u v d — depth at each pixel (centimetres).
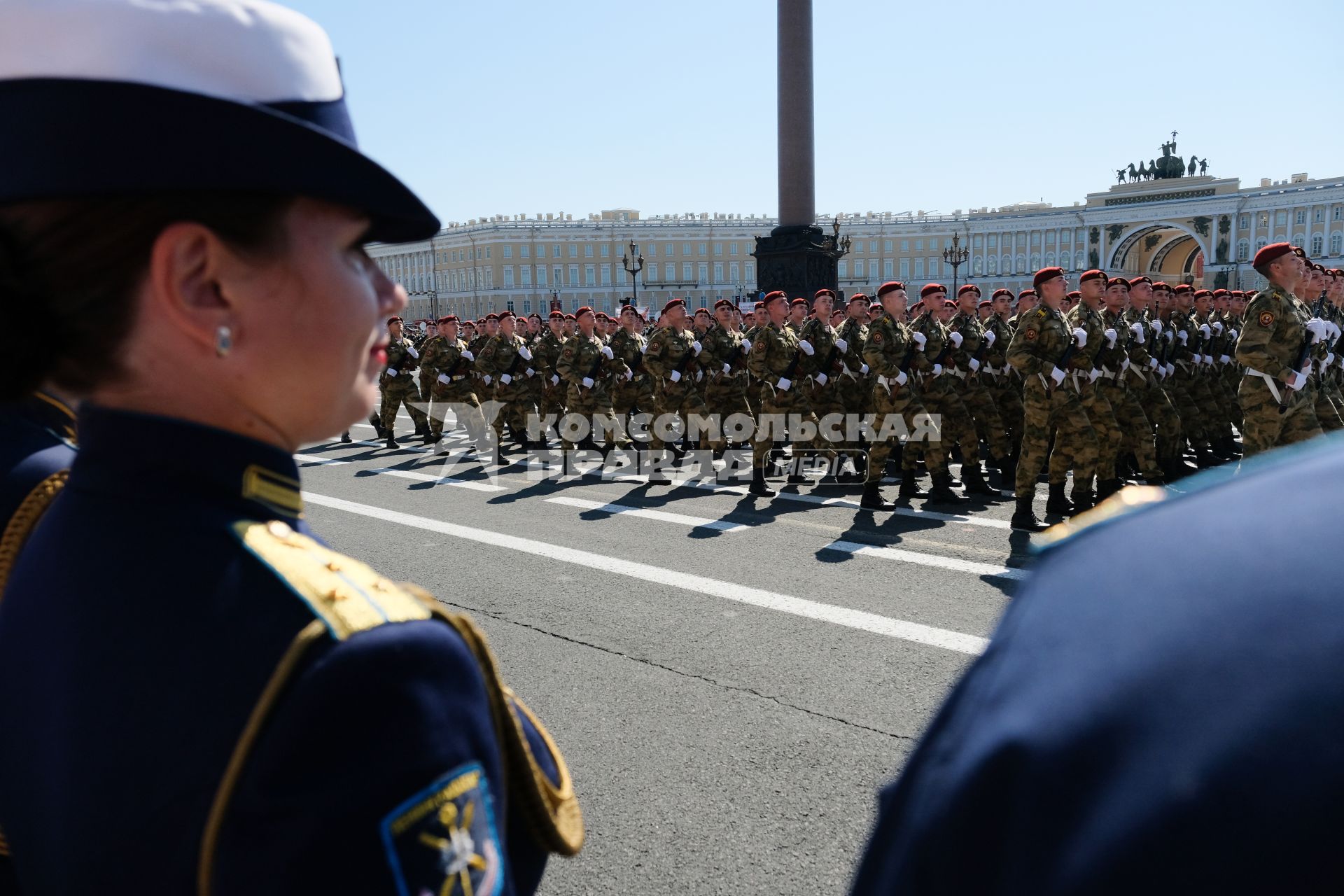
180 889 62
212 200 67
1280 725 34
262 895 59
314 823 59
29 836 74
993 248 8594
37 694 73
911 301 8669
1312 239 7281
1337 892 31
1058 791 37
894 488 965
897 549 674
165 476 74
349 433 1557
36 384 73
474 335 1792
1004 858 38
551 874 291
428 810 63
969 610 525
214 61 67
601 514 832
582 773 352
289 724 61
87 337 71
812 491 946
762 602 548
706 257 8556
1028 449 736
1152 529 45
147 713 66
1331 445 46
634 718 396
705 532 745
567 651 477
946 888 40
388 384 1347
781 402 985
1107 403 790
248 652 65
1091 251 8262
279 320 72
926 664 445
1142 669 38
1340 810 32
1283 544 39
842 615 520
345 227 76
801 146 2250
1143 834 34
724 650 471
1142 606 41
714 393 1101
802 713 396
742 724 387
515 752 83
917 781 46
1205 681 36
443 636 70
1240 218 7612
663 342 1086
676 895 279
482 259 8450
